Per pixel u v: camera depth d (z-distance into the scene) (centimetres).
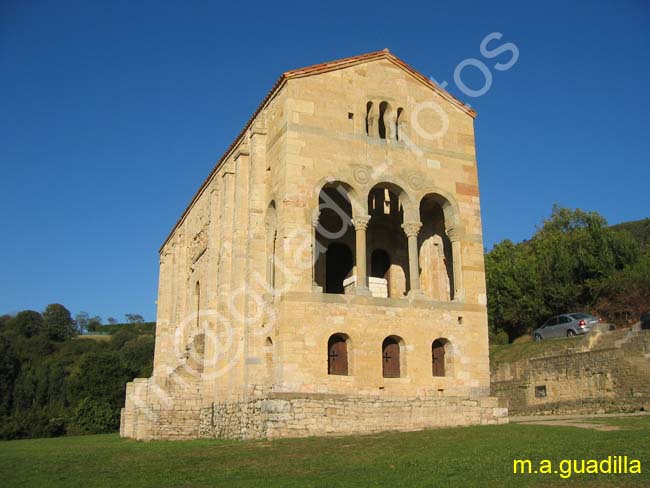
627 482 1752
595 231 6831
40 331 14725
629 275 6159
